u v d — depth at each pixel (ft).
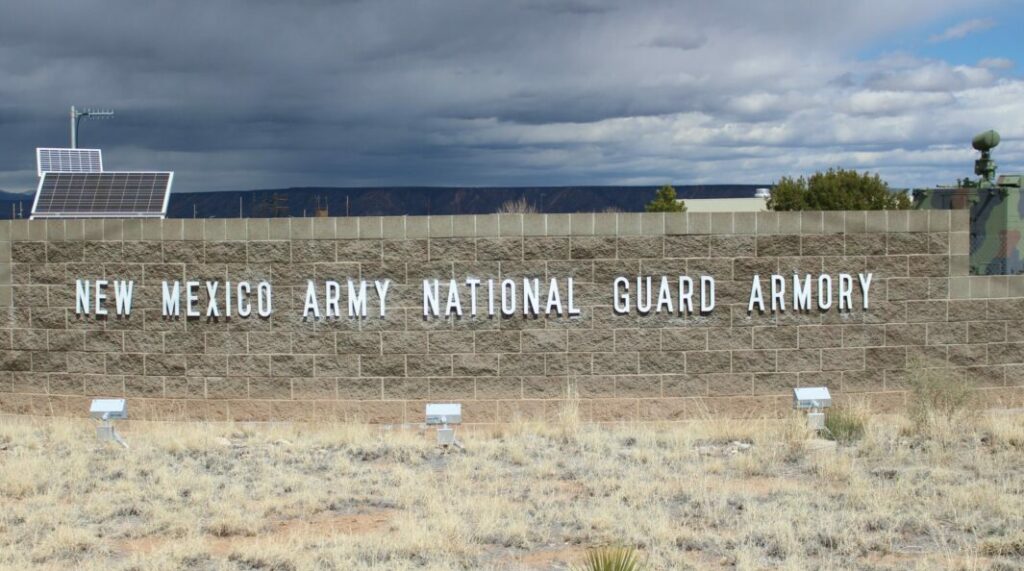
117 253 56.18
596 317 54.75
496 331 54.75
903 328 56.29
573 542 33.94
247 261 55.26
